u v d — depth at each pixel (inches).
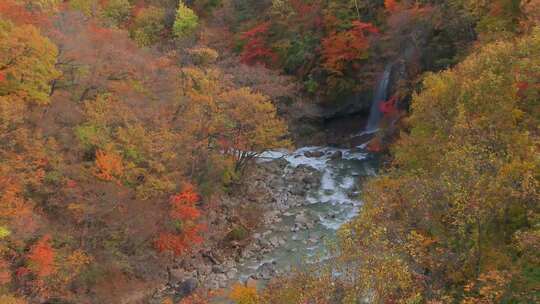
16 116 793.6
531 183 530.9
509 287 498.9
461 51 1270.9
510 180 542.0
